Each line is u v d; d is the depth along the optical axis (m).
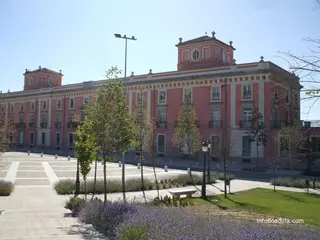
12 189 18.64
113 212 8.85
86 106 14.08
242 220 10.39
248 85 38.53
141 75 48.12
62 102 61.19
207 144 19.23
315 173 31.73
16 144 68.75
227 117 39.75
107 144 13.38
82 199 14.02
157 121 45.53
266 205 16.22
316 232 6.90
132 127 14.02
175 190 18.44
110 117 13.40
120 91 13.73
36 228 8.75
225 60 47.19
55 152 55.44
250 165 36.66
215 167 35.78
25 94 68.56
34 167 31.44
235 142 38.78
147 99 46.69
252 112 36.50
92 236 7.70
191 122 36.47
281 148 35.97
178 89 44.12
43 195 17.78
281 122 35.72
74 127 58.16
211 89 41.28
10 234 7.89
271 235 5.79
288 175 30.67
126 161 40.91
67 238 7.39
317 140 35.75
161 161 40.44
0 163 32.94
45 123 64.25
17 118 70.62
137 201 15.15
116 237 7.09
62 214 11.99
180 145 39.38
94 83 55.88
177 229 6.27
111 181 21.08
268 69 36.81
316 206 16.11
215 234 5.85
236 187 23.02
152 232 6.30
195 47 45.91
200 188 21.91
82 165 16.34
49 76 71.00
